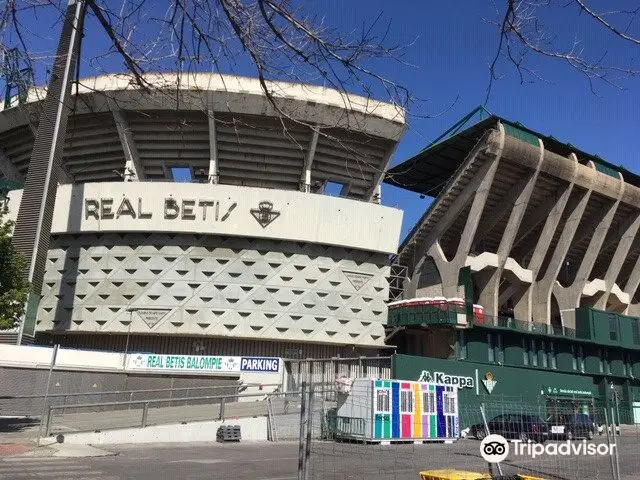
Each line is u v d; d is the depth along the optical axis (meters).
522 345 45.12
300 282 41.88
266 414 24.06
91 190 41.22
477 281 48.78
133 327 39.94
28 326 33.22
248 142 42.69
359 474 11.52
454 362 37.56
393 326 43.78
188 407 27.50
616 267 55.88
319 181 46.06
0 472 11.51
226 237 41.50
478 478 6.98
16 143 47.31
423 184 54.81
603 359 51.62
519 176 46.53
